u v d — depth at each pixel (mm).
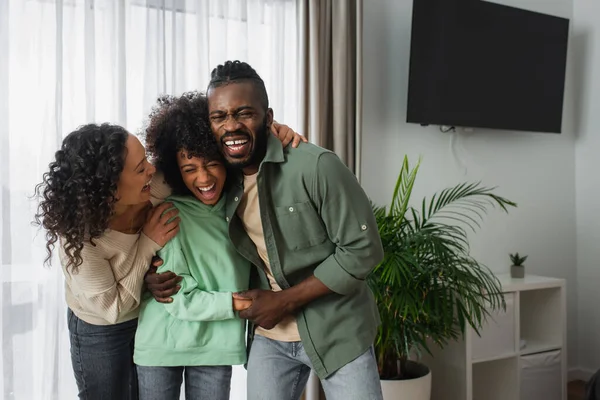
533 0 3543
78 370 1561
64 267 1416
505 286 2832
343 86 2668
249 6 2545
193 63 2379
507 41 3186
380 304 2287
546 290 3127
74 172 1281
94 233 1305
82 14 2160
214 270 1507
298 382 1699
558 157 3650
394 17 3021
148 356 1469
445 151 3199
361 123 2699
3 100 2006
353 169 2734
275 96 2598
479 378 3045
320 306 1522
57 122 2076
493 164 3391
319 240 1497
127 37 2262
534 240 3545
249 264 1610
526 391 2887
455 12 2980
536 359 2926
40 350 2107
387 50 2996
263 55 2592
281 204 1472
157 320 1480
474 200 3314
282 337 1609
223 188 1571
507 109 3209
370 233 1441
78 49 2160
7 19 2014
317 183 1425
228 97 1362
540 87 3336
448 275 2215
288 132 1533
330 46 2695
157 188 1526
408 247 2252
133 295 1436
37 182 2086
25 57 2062
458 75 3014
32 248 2082
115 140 1312
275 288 1607
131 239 1419
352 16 2738
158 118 1521
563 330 3035
